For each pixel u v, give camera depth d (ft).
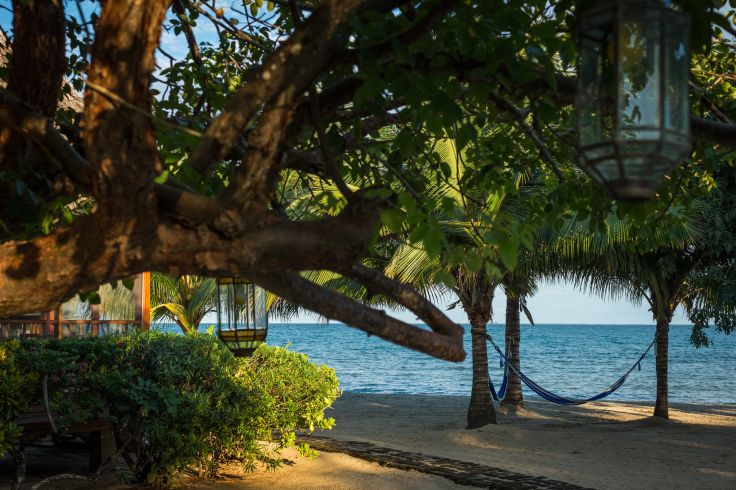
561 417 65.05
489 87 10.29
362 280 9.37
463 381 159.12
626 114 6.61
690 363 217.36
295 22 9.71
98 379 28.09
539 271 59.36
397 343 9.23
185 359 30.40
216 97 18.12
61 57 10.98
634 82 6.64
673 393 120.57
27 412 27.53
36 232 10.94
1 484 29.81
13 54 10.87
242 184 7.68
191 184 16.26
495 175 17.24
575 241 49.75
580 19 7.16
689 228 51.80
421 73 10.18
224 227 7.83
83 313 37.76
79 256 7.89
